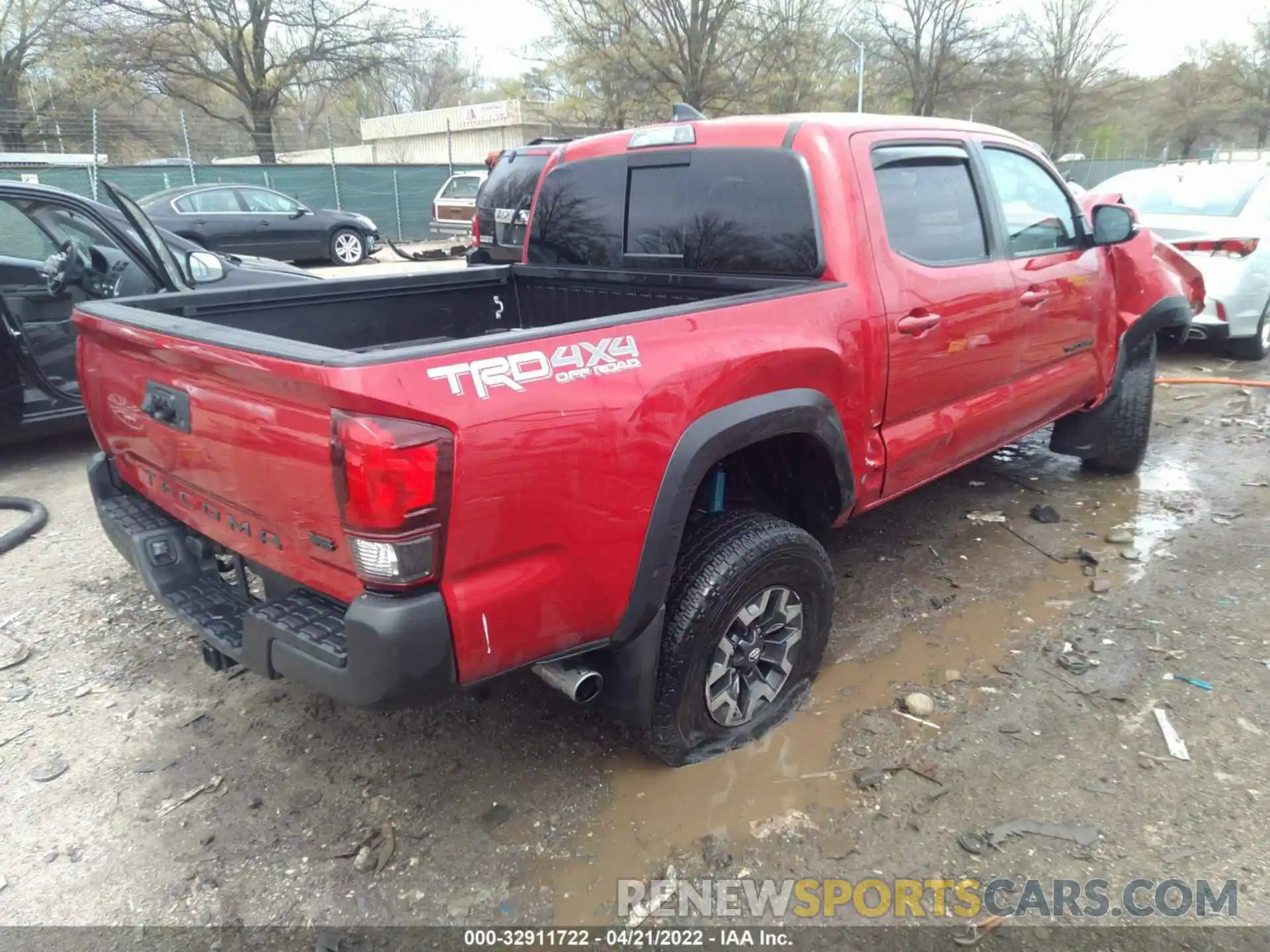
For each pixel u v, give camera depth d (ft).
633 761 9.42
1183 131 168.14
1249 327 25.00
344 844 8.41
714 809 8.71
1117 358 15.51
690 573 8.49
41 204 17.16
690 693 8.59
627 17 77.82
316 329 11.66
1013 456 18.61
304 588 7.81
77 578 13.61
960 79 106.83
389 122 147.54
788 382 8.96
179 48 94.68
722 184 10.83
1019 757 9.31
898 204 10.61
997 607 12.39
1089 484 16.87
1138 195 27.35
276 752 9.71
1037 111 129.49
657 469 7.68
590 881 7.93
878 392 10.27
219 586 9.36
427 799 8.95
